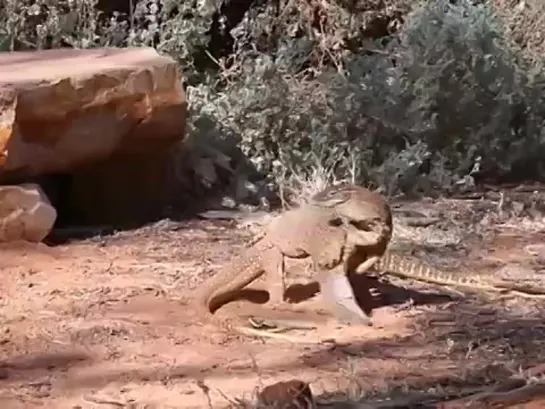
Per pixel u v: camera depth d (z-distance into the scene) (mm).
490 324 5441
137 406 4238
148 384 4512
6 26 11125
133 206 8156
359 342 5102
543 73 10984
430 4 10766
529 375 4508
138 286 6137
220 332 5266
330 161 9156
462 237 7527
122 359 4859
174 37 11344
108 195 8031
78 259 6785
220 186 8922
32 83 6965
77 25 11414
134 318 5504
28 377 4629
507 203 8695
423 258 6879
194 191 8742
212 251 7055
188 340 5141
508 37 11508
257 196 8797
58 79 7098
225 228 7785
